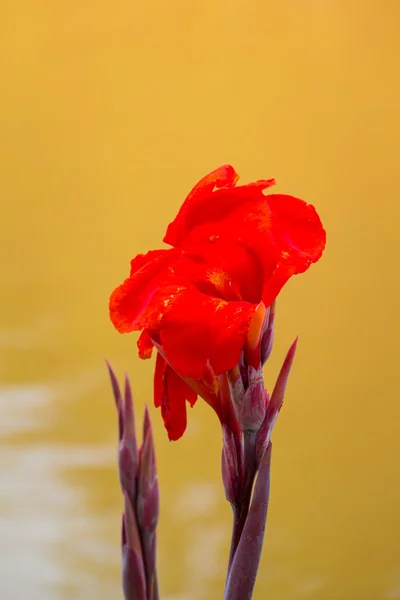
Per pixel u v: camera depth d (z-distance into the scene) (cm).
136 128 209
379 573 208
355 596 206
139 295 141
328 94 218
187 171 210
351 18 220
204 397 141
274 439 208
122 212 207
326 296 214
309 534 207
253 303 141
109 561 198
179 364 138
